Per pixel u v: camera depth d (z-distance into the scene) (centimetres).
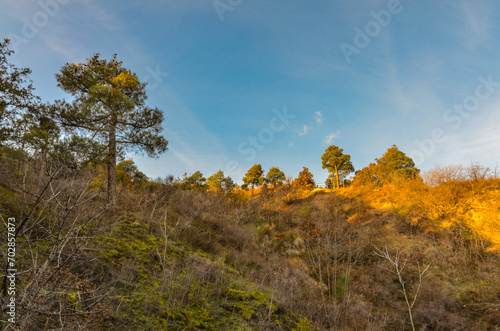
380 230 1344
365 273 984
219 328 441
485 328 687
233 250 989
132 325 368
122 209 897
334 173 4550
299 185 2911
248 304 545
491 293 805
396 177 1786
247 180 4828
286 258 1123
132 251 598
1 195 512
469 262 975
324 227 1330
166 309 433
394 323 711
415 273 968
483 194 1225
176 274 577
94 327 329
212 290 555
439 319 718
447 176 1388
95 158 980
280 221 1655
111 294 413
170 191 1534
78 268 429
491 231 1072
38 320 287
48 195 350
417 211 1407
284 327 509
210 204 1563
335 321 608
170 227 907
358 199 1936
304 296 734
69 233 254
